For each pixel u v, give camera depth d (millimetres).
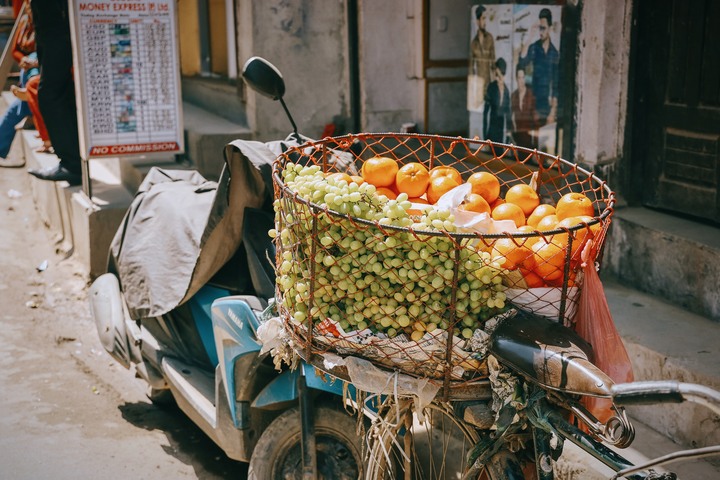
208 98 9609
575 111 5312
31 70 8656
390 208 2320
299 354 2592
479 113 6848
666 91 4953
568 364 2162
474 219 2385
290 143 3648
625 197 5219
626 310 4445
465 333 2320
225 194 3588
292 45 7668
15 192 9500
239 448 3584
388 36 7770
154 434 4453
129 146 6770
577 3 5180
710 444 3551
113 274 5043
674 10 4832
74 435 4375
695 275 4359
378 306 2361
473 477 2564
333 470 3346
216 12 9172
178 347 4320
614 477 2066
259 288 3508
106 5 6496
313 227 2383
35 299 6316
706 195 4734
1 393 4820
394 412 2807
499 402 2355
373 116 7871
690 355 3812
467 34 7863
